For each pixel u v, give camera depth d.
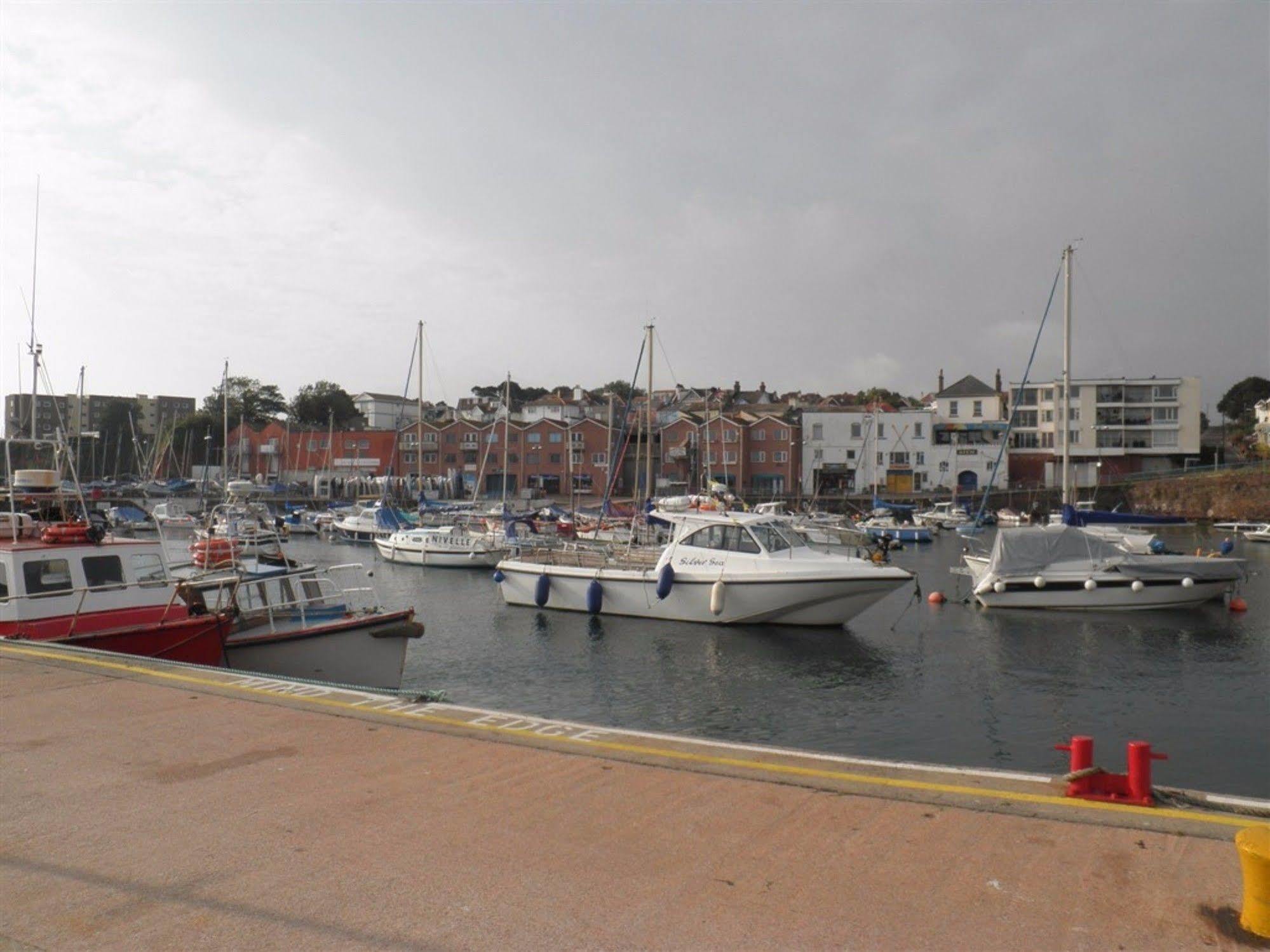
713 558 24.67
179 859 4.90
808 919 4.20
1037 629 25.02
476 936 4.07
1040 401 93.69
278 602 16.80
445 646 22.64
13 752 6.77
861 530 51.75
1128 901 4.32
